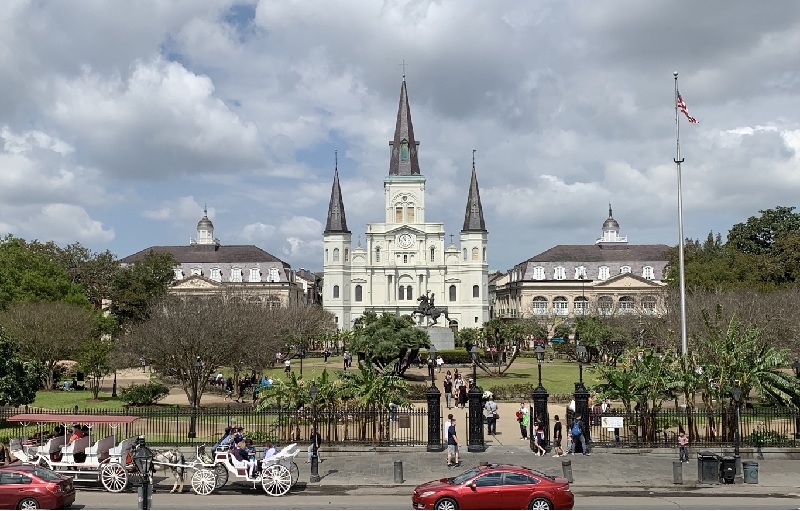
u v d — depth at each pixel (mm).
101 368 55031
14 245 82375
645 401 35250
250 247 158375
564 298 145750
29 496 22844
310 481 28734
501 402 53000
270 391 36094
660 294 116375
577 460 32312
